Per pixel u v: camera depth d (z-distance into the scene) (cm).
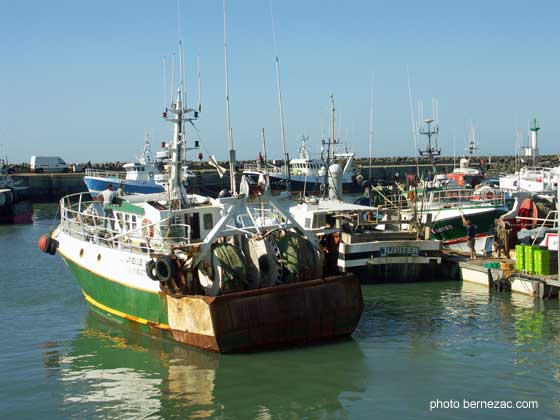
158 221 1350
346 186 6544
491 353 1259
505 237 2117
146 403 1047
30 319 1587
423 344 1320
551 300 1698
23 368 1225
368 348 1296
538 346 1298
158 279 1265
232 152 1507
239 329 1205
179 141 1561
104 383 1138
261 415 996
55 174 6719
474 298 1750
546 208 2291
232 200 1301
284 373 1159
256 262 1307
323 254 1391
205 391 1089
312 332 1288
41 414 1015
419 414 990
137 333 1440
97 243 1580
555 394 1056
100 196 1783
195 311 1219
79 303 1756
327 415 992
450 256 2138
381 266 2000
